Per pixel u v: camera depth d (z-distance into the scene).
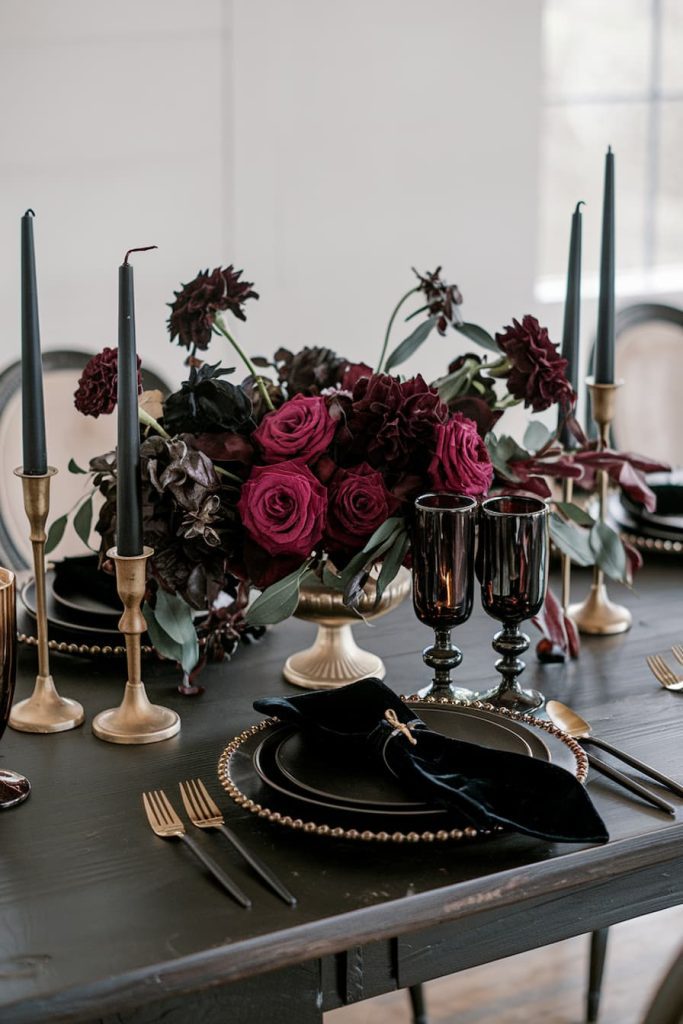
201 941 0.92
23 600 1.51
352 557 1.27
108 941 0.92
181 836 1.06
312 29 3.21
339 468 1.27
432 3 3.32
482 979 2.10
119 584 1.21
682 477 1.96
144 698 1.27
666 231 3.89
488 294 3.59
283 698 1.16
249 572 1.26
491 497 1.37
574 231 1.55
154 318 3.19
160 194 3.14
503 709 1.24
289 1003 0.98
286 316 3.35
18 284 3.04
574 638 1.46
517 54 3.45
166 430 1.32
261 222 3.26
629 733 1.27
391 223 3.41
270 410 1.40
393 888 0.98
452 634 1.54
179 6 3.05
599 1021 1.97
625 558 1.50
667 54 3.77
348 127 3.30
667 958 2.15
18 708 1.29
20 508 1.95
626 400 2.53
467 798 1.01
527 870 1.01
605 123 3.75
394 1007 2.02
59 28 2.96
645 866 1.09
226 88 3.15
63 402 2.01
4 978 0.88
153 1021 0.94
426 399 1.27
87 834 1.07
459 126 3.43
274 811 1.05
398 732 1.10
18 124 2.98
